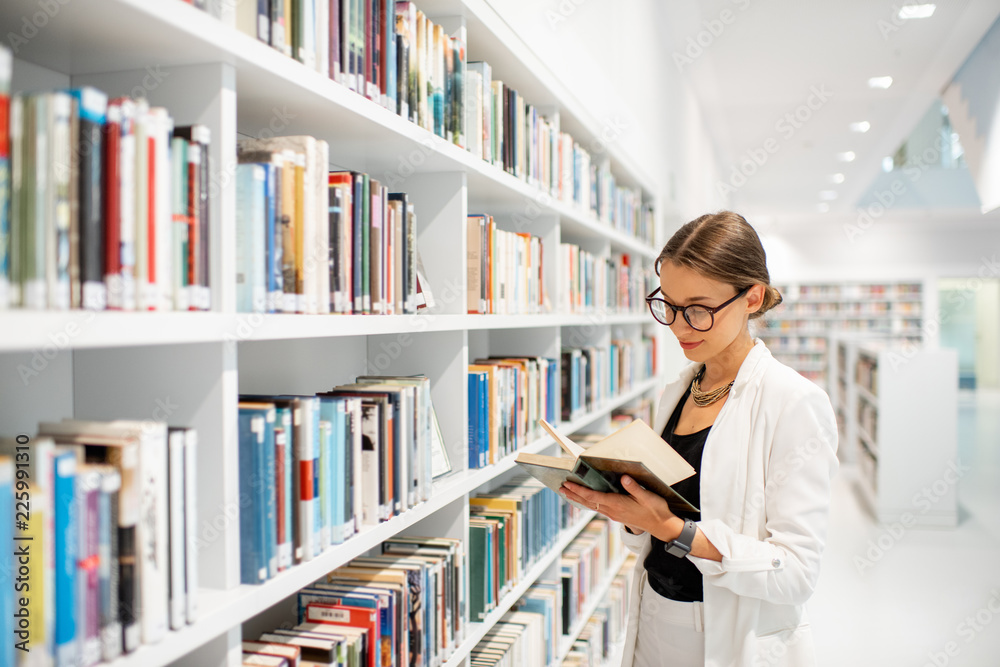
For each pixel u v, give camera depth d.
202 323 0.87
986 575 4.37
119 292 0.77
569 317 2.61
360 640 1.23
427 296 1.64
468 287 1.89
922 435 5.54
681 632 1.47
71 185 0.72
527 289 2.30
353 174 1.24
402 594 1.37
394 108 1.40
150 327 0.78
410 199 1.77
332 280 1.18
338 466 1.18
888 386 5.62
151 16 0.79
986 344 16.17
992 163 5.81
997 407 13.22
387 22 1.36
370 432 1.28
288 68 1.03
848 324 13.30
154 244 0.81
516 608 2.29
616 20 3.58
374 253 1.32
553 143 2.46
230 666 0.95
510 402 2.07
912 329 12.84
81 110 0.73
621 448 1.32
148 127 0.80
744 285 1.36
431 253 1.76
